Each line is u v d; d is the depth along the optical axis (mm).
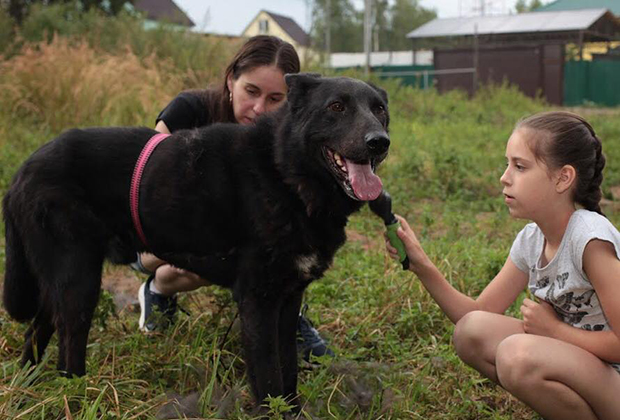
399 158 10070
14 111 9906
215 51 14297
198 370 3475
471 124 15906
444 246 5680
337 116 3107
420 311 4270
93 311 3312
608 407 2746
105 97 10195
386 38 60562
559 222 2857
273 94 3873
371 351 3967
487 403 3424
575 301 2836
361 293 4637
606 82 31297
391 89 18969
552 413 2795
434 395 3430
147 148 3324
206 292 4602
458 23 34062
